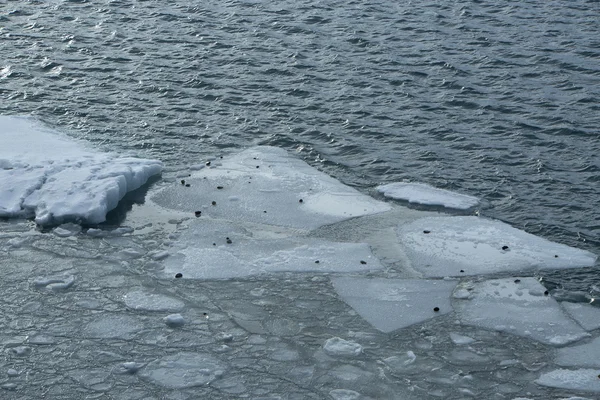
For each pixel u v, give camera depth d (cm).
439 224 2762
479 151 3244
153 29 4412
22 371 2069
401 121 3481
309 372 2086
